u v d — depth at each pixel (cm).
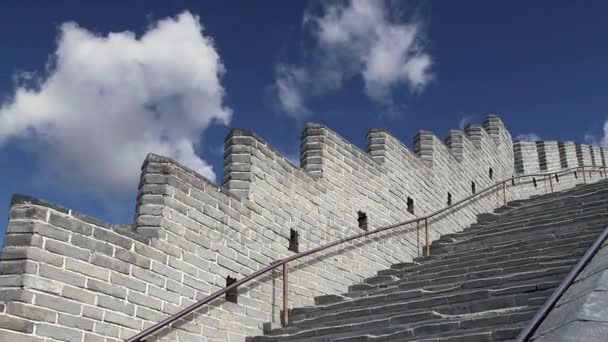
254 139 1038
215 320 879
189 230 877
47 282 685
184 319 833
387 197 1330
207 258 895
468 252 1110
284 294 985
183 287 845
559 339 476
